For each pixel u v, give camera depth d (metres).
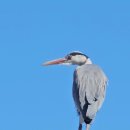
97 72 22.52
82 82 22.02
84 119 20.91
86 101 21.30
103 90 21.98
